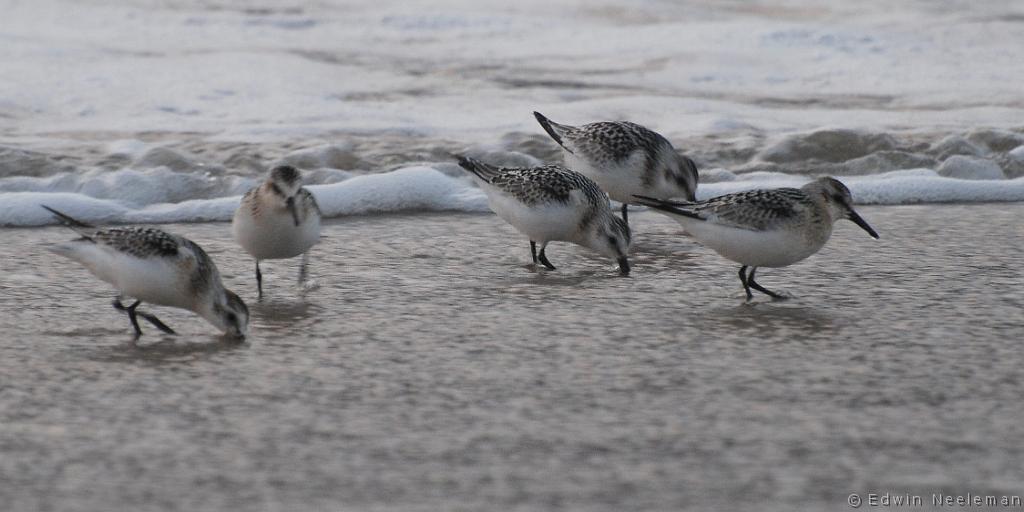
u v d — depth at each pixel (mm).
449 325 11516
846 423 8930
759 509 7465
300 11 30547
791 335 11227
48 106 20859
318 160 18219
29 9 28703
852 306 12234
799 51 26844
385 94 22797
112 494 7625
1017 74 25141
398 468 8078
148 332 11219
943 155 19391
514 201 13773
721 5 32312
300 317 11758
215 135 19500
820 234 12250
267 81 23125
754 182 18078
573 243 14516
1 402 9250
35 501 7492
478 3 31797
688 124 21188
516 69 25344
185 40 26812
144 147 18359
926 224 16031
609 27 29500
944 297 12547
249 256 14164
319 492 7684
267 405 9289
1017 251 14609
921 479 7926
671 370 10180
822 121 21516
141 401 9344
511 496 7637
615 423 8922
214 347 10773
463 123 20875
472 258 14312
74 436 8594
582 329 11422
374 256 14281
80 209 15812
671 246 15070
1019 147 19531
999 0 33094
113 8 29500
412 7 31250
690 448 8430
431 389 9680
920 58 26406
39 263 13586
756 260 12297
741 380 9922
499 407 9258
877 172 18844
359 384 9797
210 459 8203
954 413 9141
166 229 15461
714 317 11852
